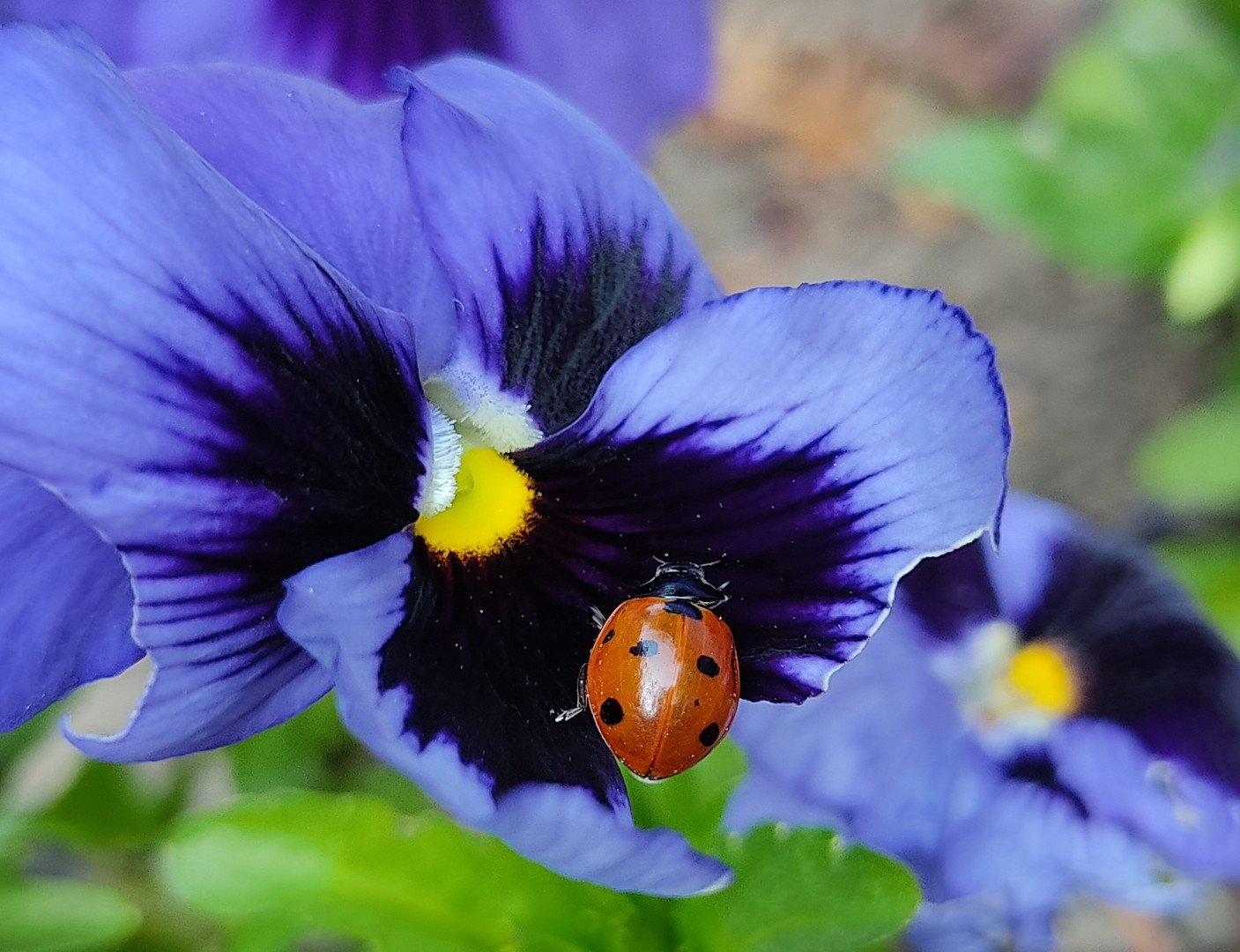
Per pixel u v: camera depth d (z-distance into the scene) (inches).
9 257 2.5
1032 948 4.6
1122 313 8.8
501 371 3.2
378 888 3.7
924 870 4.1
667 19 4.8
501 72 3.2
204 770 5.5
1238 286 8.3
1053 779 4.3
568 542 3.1
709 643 2.9
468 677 2.9
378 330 2.9
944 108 9.8
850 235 9.3
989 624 4.5
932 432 2.9
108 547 2.9
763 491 3.0
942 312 2.9
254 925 3.7
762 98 9.9
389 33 4.7
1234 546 6.8
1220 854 4.3
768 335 2.9
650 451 3.0
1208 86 7.1
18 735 5.1
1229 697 4.3
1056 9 10.1
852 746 4.0
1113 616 4.5
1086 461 8.4
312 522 2.8
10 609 2.8
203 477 2.7
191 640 2.7
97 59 2.7
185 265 2.6
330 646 2.7
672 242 3.3
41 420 2.5
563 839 2.7
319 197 3.0
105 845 5.0
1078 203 7.1
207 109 2.9
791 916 3.4
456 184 3.1
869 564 3.0
